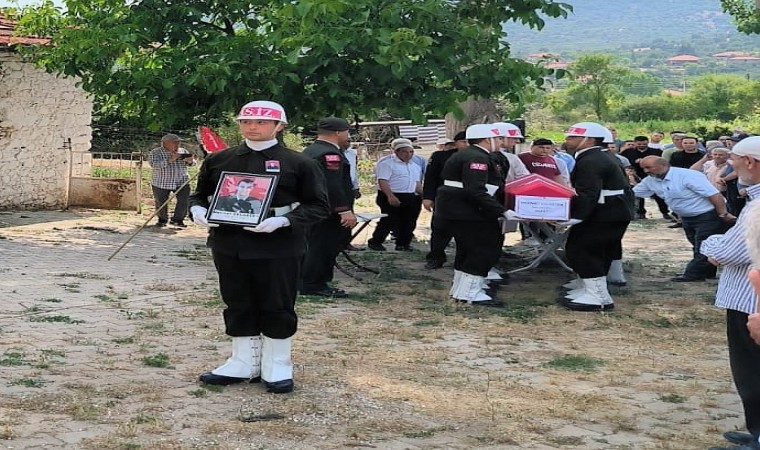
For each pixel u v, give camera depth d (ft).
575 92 245.86
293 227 20.67
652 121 233.14
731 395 22.49
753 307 17.15
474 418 19.99
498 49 41.19
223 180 20.57
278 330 21.27
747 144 17.02
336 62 39.04
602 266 33.22
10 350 24.30
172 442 17.74
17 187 58.03
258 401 20.61
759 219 13.46
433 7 38.42
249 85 40.47
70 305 30.35
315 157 33.19
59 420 18.84
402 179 46.78
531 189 32.40
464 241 33.14
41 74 58.59
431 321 30.22
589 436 19.12
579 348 27.25
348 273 38.68
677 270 43.16
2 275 35.37
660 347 27.68
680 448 18.56
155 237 49.14
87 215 57.11
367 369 23.75
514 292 36.32
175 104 43.86
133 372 22.63
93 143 84.28
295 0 39.32
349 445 17.98
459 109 41.22
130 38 42.57
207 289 34.12
